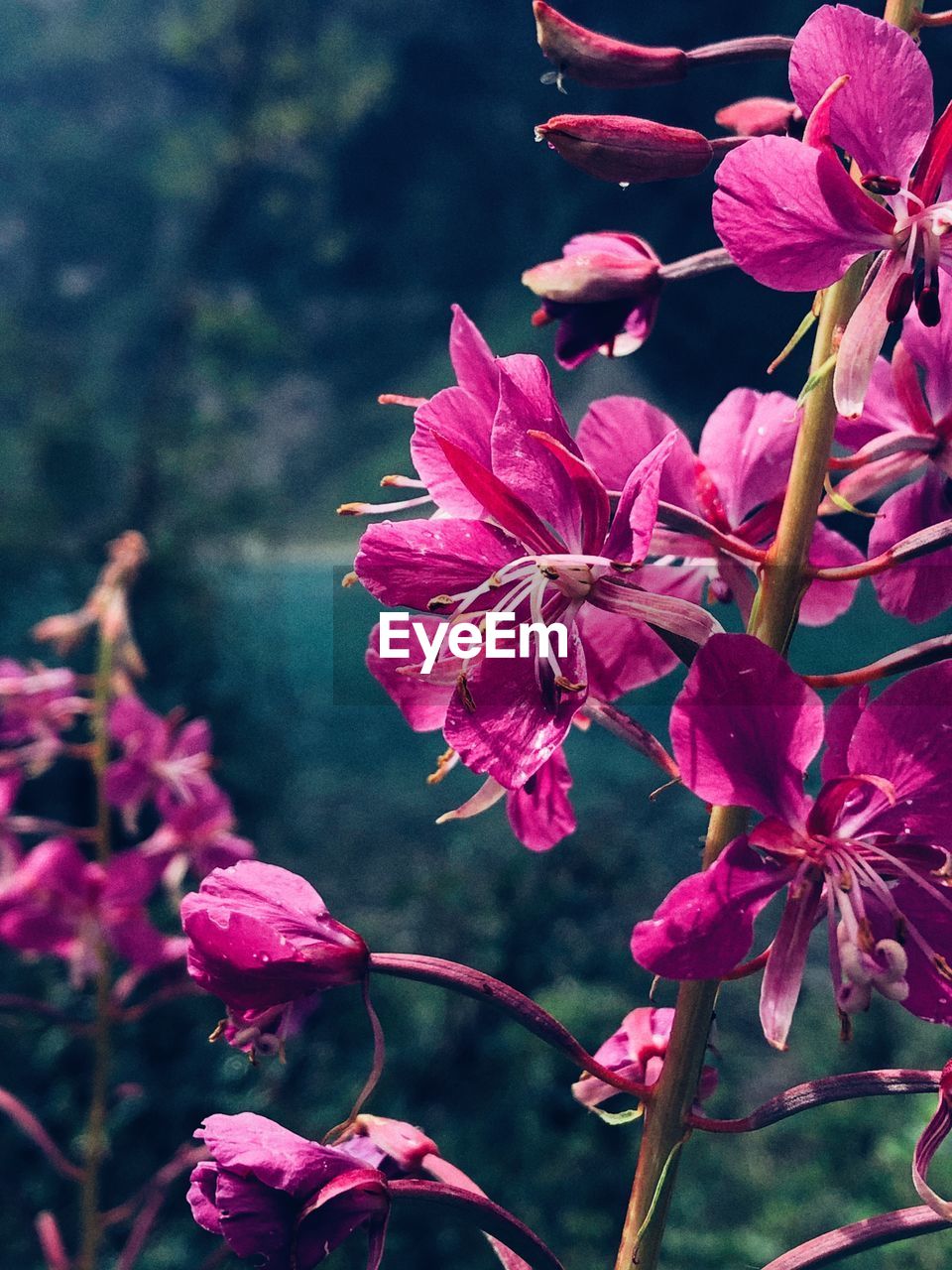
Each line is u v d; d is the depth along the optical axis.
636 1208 1.78
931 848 1.56
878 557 1.82
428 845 13.45
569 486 1.63
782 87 21.22
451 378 33.59
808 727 1.51
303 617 16.62
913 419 1.88
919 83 1.53
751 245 1.56
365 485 31.45
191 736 4.88
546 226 31.36
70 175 37.31
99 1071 4.47
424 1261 6.14
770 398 2.00
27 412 14.32
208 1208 1.75
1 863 4.60
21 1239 6.29
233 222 15.26
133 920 4.57
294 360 16.25
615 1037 2.08
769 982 1.53
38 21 38.84
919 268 1.60
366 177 33.59
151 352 34.12
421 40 32.41
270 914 1.84
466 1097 6.96
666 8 23.47
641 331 2.13
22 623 12.63
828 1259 1.67
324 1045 7.29
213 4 13.33
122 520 12.36
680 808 8.76
